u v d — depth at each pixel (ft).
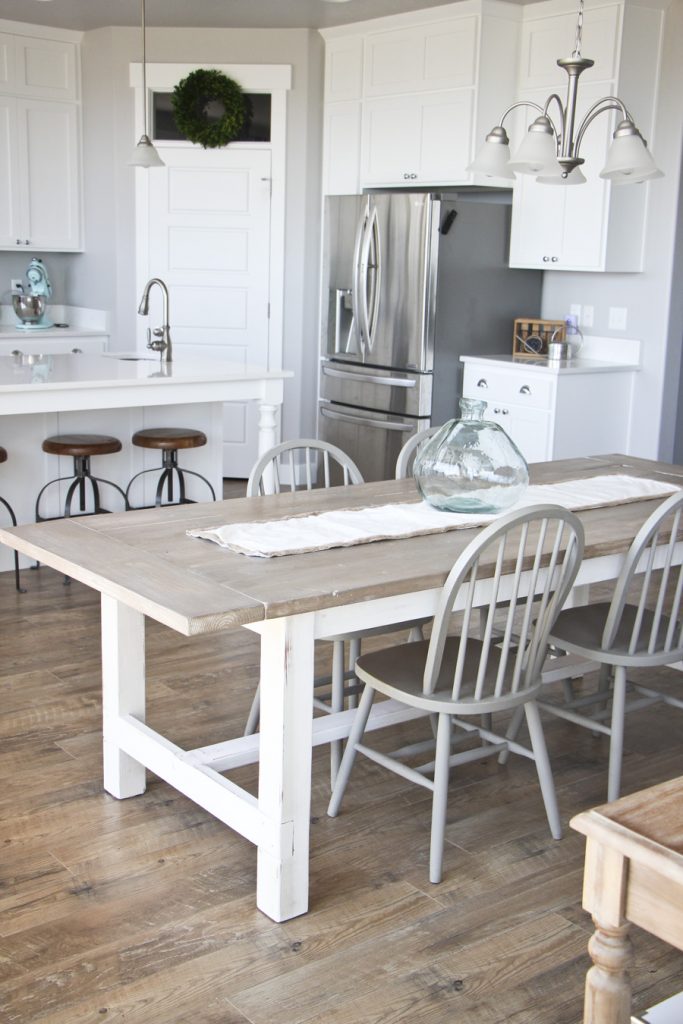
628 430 18.61
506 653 8.36
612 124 16.99
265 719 7.59
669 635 9.36
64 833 8.87
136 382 14.87
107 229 22.61
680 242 17.70
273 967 7.24
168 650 13.08
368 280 19.57
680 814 4.39
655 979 7.23
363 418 20.12
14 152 21.84
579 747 10.84
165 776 8.79
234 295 22.20
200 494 18.04
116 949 7.38
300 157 21.39
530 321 19.11
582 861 8.68
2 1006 6.77
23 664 12.55
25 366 16.05
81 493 16.16
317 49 21.01
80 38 22.11
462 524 9.11
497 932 7.70
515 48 18.47
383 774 10.12
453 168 18.79
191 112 21.16
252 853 8.66
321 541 8.46
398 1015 6.80
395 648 9.36
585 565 9.34
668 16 17.12
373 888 8.22
